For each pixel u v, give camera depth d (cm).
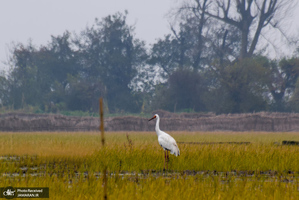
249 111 8450
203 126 6531
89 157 1908
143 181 1329
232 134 5178
